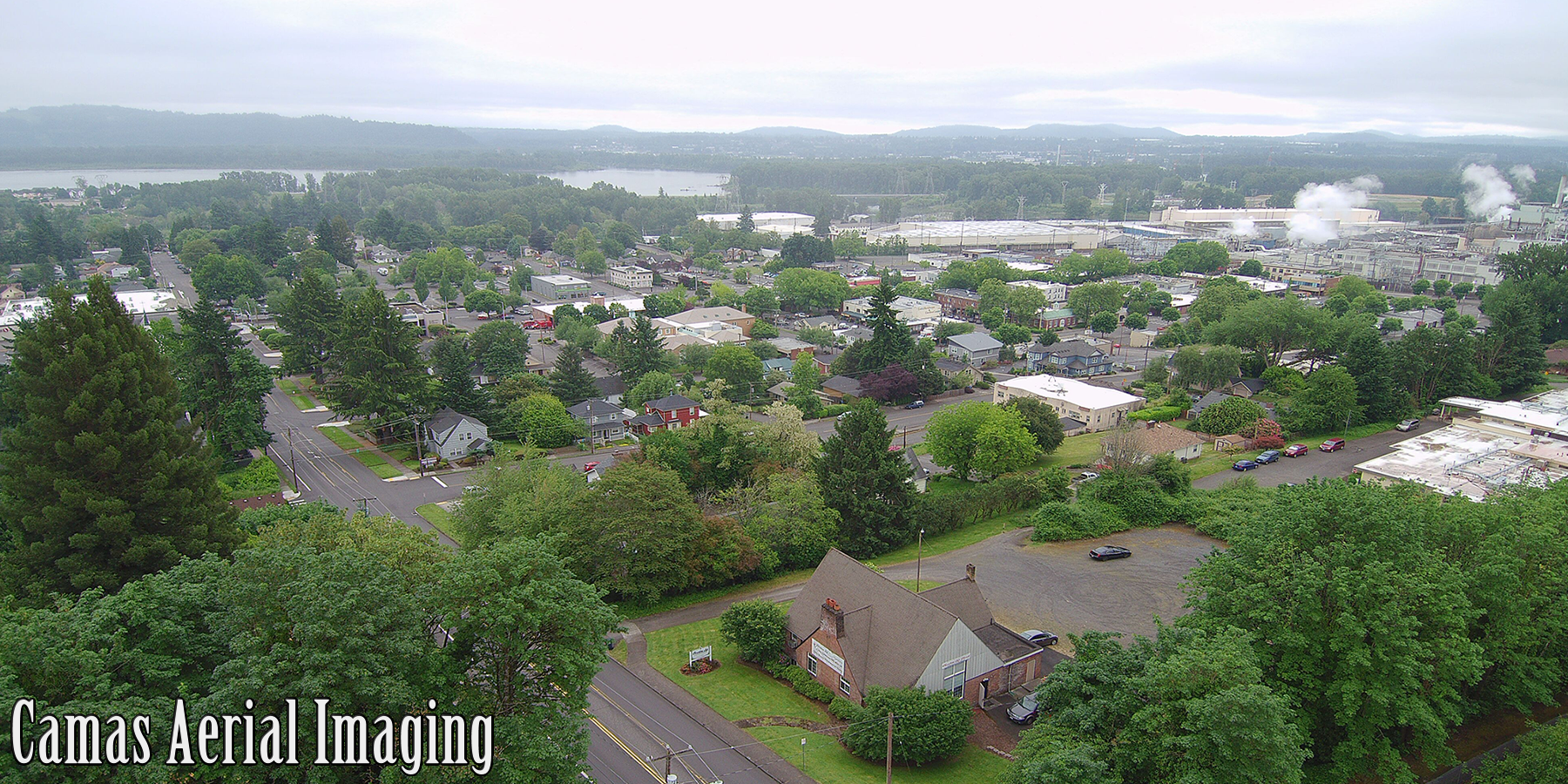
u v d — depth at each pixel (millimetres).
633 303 197500
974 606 56375
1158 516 82062
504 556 38094
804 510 72562
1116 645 44062
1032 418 104000
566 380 122375
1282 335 138625
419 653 33844
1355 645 41375
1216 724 34406
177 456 58594
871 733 45125
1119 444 87938
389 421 105000
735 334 166750
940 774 44969
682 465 81438
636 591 62812
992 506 86125
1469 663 41156
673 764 45312
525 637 37719
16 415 82562
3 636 30188
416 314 182750
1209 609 46312
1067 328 193000
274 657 32031
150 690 33969
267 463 91250
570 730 37438
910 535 77062
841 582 56219
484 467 75625
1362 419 115938
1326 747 45031
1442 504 52812
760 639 55125
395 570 39938
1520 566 48031
